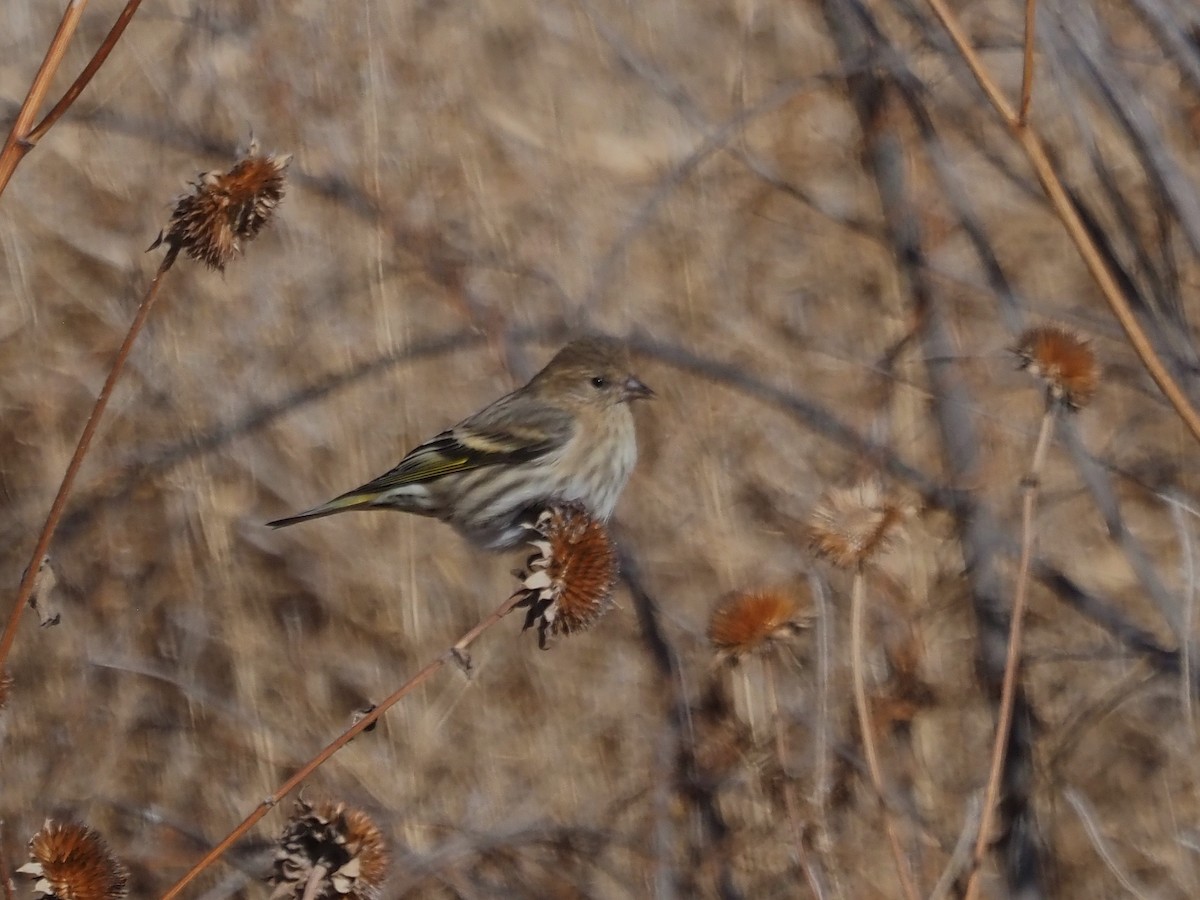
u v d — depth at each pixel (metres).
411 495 9.96
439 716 14.39
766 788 12.60
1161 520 13.98
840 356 14.88
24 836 13.76
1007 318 12.30
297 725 14.51
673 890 12.66
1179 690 12.47
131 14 5.07
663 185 15.66
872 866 12.04
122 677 14.85
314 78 17.52
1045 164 5.82
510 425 9.82
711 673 13.39
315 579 15.32
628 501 15.16
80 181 17.39
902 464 13.76
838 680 13.06
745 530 14.77
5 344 16.62
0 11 18.59
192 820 14.09
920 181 14.45
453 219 16.78
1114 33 11.63
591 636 14.40
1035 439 13.95
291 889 5.97
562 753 13.97
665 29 18.25
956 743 12.78
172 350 16.53
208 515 15.62
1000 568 13.47
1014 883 11.83
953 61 12.69
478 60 18.03
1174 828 12.59
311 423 16.05
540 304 16.17
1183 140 11.23
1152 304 11.21
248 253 16.86
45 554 6.01
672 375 15.85
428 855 13.10
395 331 16.31
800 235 16.41
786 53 17.84
